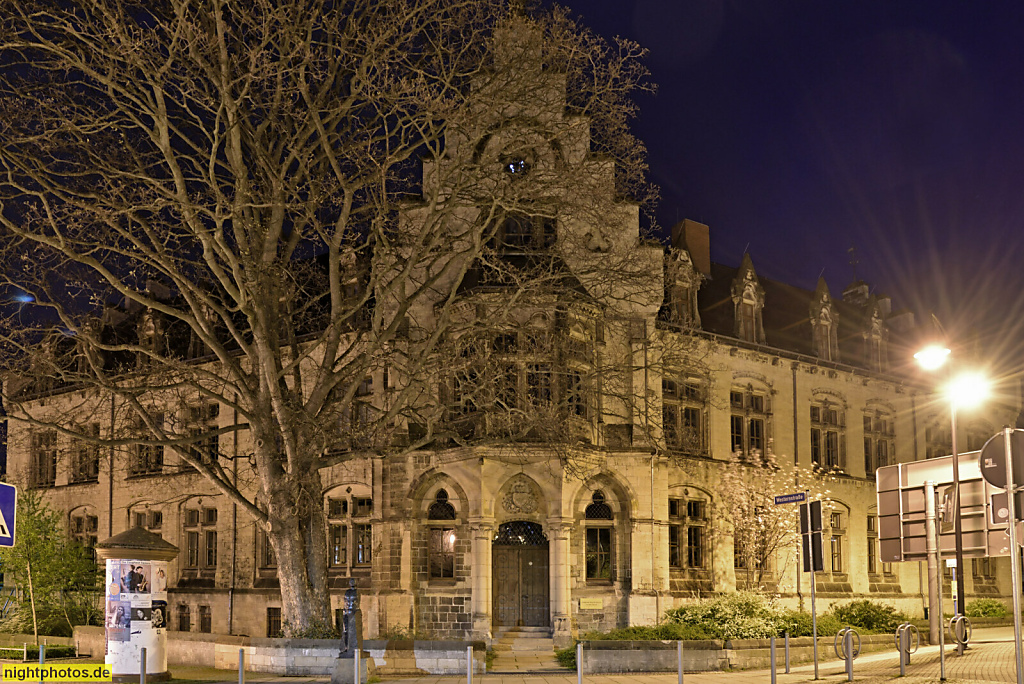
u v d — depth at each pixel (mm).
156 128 23500
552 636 32125
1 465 50250
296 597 24625
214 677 22828
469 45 23578
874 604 35969
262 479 24922
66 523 46812
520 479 32938
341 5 23328
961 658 24016
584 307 28797
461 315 32406
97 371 25516
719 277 44344
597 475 34062
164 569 21875
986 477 15492
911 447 47938
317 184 24984
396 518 34250
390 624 33281
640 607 33344
